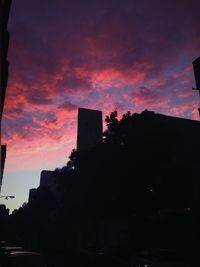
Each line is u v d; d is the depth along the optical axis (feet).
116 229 133.59
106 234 143.95
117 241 130.93
